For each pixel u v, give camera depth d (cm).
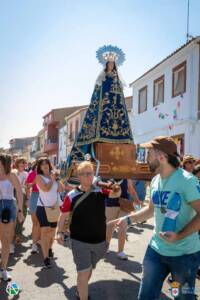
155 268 355
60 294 546
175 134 1952
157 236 362
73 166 718
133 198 721
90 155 744
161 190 358
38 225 784
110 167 699
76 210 478
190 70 1828
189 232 332
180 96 1914
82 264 472
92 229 474
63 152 4775
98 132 756
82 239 473
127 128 785
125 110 793
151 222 1165
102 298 529
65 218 498
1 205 603
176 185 348
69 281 603
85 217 474
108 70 788
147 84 2303
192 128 1811
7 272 604
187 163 684
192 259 348
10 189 616
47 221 678
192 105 1819
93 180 500
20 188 646
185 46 1820
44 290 561
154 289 353
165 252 350
